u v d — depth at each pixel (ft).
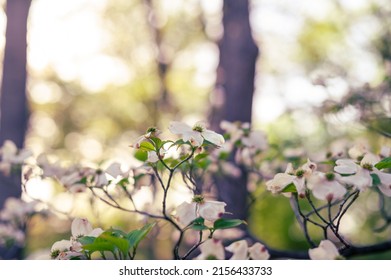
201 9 38.55
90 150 49.67
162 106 47.62
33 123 47.98
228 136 11.00
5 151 11.14
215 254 5.35
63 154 49.29
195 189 8.03
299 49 40.14
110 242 5.23
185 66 46.39
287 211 37.29
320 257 5.26
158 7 44.19
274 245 38.60
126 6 44.62
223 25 23.39
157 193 11.59
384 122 13.76
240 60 22.53
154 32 45.14
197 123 6.44
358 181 5.46
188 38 44.39
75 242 5.73
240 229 11.46
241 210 12.46
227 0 23.15
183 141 6.36
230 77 22.53
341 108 12.93
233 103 22.36
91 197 10.16
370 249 9.48
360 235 29.50
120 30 46.21
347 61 26.71
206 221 5.81
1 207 18.20
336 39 35.76
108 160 8.87
